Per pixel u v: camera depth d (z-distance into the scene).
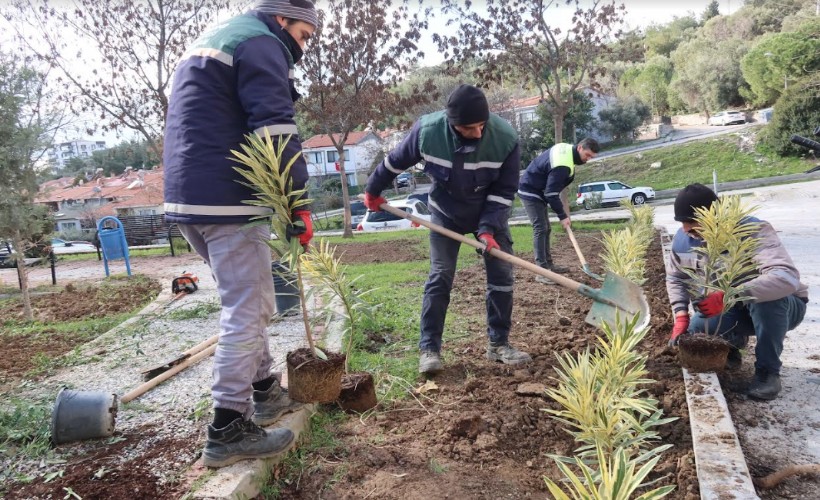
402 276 7.89
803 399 3.53
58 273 11.09
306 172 2.69
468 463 2.87
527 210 7.41
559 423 3.21
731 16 65.56
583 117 44.59
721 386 3.75
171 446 2.97
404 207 20.05
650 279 6.78
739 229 3.43
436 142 3.81
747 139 37.91
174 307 6.41
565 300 6.06
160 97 14.27
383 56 16.39
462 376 3.97
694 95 58.47
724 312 3.57
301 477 2.79
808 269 6.86
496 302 4.15
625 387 2.59
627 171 39.31
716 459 2.63
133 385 4.00
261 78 2.55
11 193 6.59
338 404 3.42
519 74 17.30
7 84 6.73
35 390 3.99
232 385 2.64
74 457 2.91
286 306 5.56
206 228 2.65
